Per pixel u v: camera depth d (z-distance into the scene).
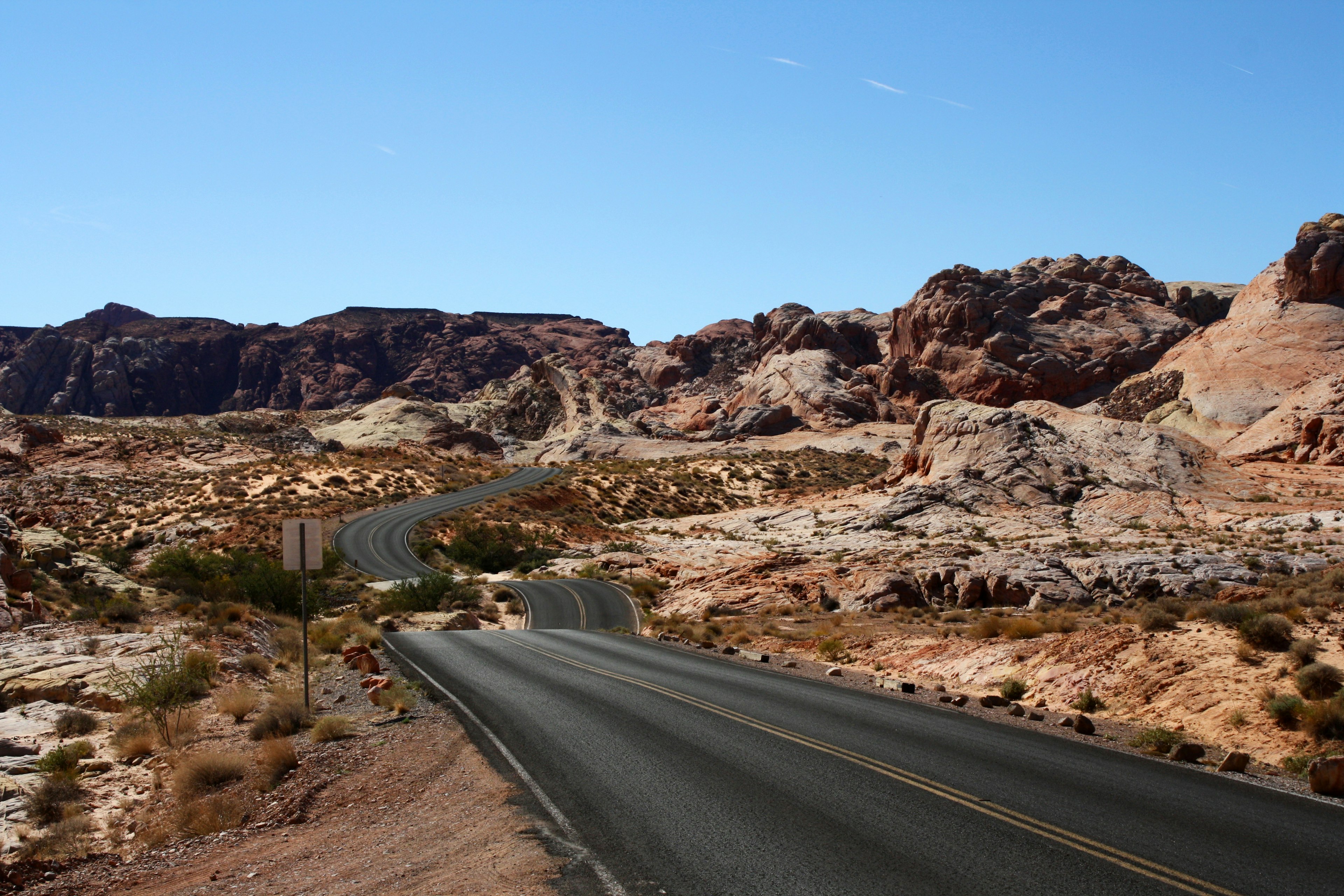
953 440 80.75
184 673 14.47
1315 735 11.73
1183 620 18.22
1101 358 158.62
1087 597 33.00
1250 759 11.57
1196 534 54.41
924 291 181.38
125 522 72.06
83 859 8.20
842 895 6.59
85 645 17.62
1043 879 6.90
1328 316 100.94
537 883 6.86
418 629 34.16
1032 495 69.31
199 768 10.34
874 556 51.19
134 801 9.95
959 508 68.44
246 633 21.47
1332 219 110.06
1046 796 9.22
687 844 7.70
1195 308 183.62
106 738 12.48
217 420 183.00
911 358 180.00
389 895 6.79
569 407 185.62
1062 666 17.17
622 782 9.66
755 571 41.47
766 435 156.75
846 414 158.75
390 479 95.81
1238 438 85.19
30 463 94.50
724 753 10.97
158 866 7.90
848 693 16.09
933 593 36.28
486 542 66.25
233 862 7.88
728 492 107.00
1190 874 7.01
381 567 59.78
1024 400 155.25
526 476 108.94
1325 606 17.30
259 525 69.25
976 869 7.11
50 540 29.56
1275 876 7.00
